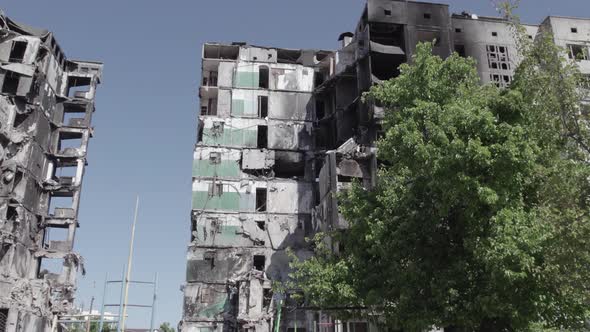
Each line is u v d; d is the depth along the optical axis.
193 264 52.97
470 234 18.78
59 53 61.41
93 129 61.44
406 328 20.42
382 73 51.97
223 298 51.94
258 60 63.47
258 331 45.72
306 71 63.59
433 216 20.42
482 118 17.94
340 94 56.53
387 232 21.77
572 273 14.93
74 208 56.62
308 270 26.33
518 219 16.98
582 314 17.45
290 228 55.84
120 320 23.58
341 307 23.84
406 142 19.95
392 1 50.56
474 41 53.59
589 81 17.98
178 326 52.28
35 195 54.47
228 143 58.81
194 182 56.44
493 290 17.84
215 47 63.94
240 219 55.44
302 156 59.59
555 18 49.31
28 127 54.09
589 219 14.53
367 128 48.19
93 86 63.03
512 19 19.50
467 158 17.42
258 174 58.75
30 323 47.56
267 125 60.28
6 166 50.47
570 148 16.77
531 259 16.03
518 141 17.44
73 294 53.28
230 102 60.84
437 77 21.89
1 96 52.25
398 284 20.80
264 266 54.81
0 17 55.22
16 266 49.22
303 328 48.22
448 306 18.59
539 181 17.69
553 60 17.91
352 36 61.56
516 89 19.30
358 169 46.03
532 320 17.50
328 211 44.97
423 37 50.16
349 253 25.39
